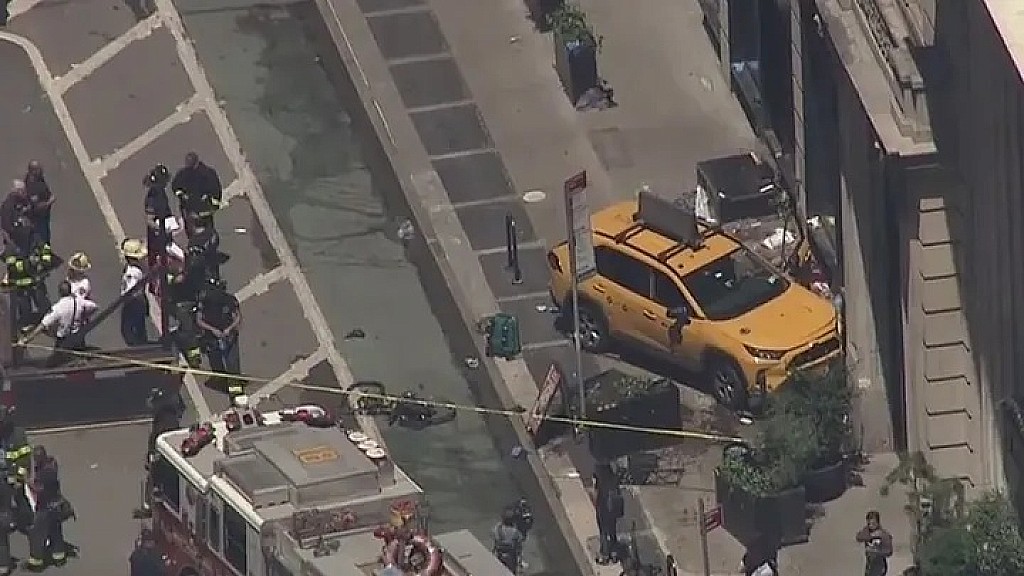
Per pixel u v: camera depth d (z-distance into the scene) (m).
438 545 122.75
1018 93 133.25
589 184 167.00
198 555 131.50
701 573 140.00
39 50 179.88
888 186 144.88
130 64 178.50
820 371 146.50
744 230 160.00
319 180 169.12
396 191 168.00
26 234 153.75
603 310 154.12
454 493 146.88
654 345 152.50
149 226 154.12
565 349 155.62
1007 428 140.00
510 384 153.50
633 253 152.75
